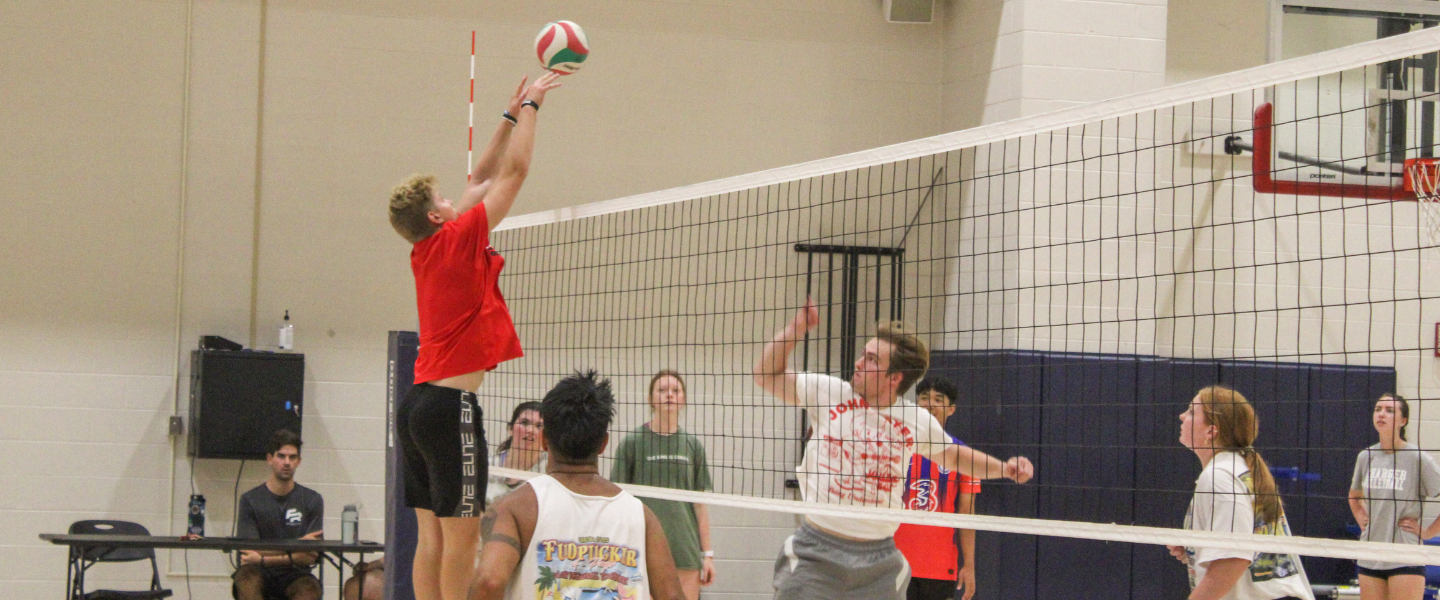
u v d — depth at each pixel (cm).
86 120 715
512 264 738
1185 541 330
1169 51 775
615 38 773
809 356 761
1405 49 286
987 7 753
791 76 791
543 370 729
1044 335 698
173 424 709
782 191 771
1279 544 314
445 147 754
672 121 776
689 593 558
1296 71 307
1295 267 748
